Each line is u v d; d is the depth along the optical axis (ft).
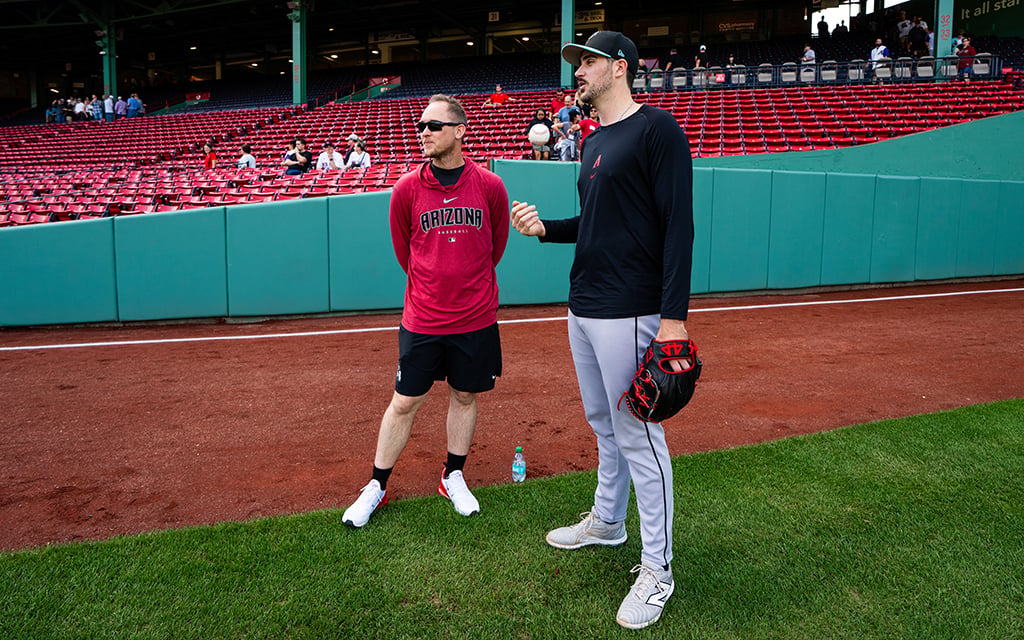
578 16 99.30
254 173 38.91
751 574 7.28
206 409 13.70
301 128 59.67
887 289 32.09
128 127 70.79
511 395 14.69
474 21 102.99
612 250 6.58
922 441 11.18
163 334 21.74
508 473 10.43
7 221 32.35
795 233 30.14
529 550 7.83
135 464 10.84
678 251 6.08
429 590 7.01
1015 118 36.04
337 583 7.11
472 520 8.56
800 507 8.77
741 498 9.05
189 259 23.22
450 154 8.30
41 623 6.40
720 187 28.30
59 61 118.11
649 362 6.20
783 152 34.24
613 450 7.55
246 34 108.17
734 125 42.47
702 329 21.95
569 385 15.44
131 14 89.45
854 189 31.07
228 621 6.47
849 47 79.25
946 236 33.73
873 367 17.06
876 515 8.53
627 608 6.50
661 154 6.18
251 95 102.58
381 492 8.76
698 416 13.25
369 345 19.75
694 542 7.94
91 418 13.12
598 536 7.88
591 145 6.94
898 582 7.09
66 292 22.76
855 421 12.92
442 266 8.39
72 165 53.47
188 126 68.13
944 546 7.76
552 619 6.56
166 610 6.63
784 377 16.12
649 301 6.56
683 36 96.27
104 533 8.51
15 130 74.49
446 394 14.85
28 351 19.03
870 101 46.24
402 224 8.66
